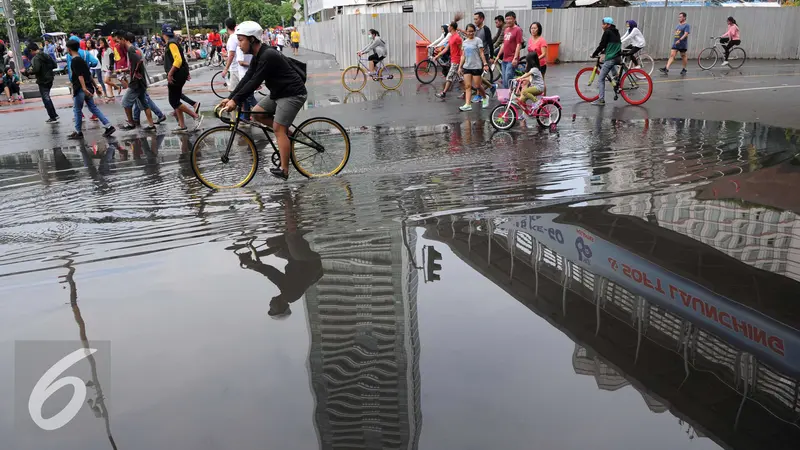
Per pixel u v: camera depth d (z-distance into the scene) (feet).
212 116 39.60
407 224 16.05
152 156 27.58
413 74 61.67
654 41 75.61
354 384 8.75
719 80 52.08
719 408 8.18
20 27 225.35
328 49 112.78
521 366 9.27
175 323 10.98
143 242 15.37
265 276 12.96
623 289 11.96
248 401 8.48
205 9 316.40
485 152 24.99
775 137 26.22
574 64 69.92
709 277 12.39
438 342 10.05
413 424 7.80
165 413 8.29
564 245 14.28
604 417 7.97
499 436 7.57
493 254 13.83
